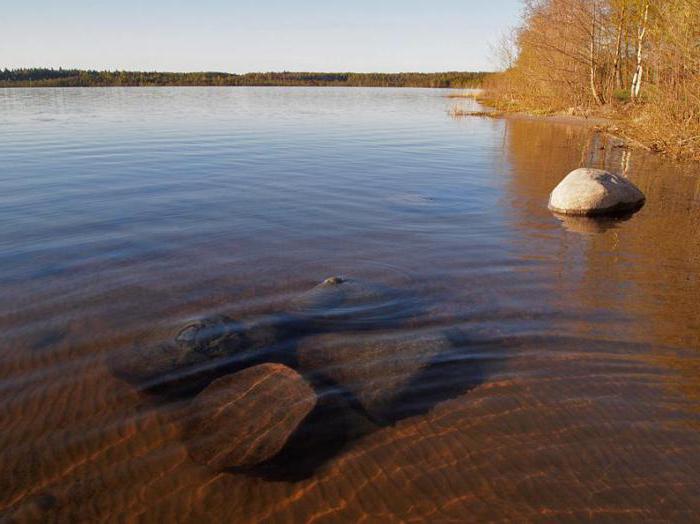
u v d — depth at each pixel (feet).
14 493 8.95
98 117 83.76
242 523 8.46
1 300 16.07
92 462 9.64
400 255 20.54
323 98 160.04
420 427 10.66
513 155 47.70
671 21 49.06
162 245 21.44
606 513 8.59
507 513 8.63
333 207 28.07
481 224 25.07
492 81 142.61
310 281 17.80
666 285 17.76
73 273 18.33
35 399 11.35
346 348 13.33
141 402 11.27
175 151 47.88
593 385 12.03
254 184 33.88
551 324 14.88
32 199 29.09
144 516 8.55
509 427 10.66
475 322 14.93
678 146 46.42
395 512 8.69
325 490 9.13
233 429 10.37
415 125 77.25
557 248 21.59
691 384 12.08
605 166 41.45
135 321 14.76
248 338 13.64
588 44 93.56
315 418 10.80
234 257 20.12
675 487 9.11
